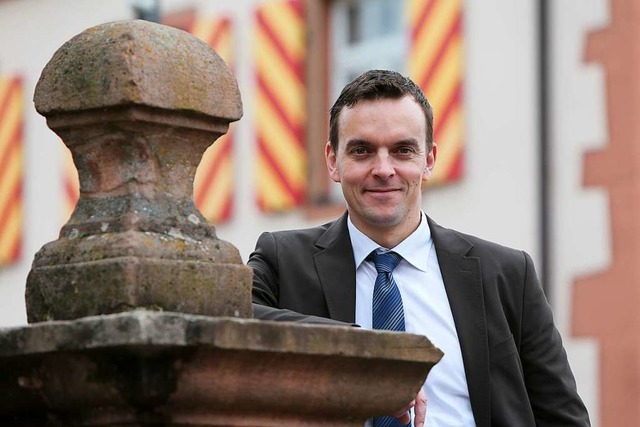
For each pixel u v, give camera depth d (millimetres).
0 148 20125
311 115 17703
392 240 6141
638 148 15289
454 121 16297
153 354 4328
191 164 4824
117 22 4773
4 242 20062
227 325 4375
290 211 17734
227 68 4832
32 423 4590
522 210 15883
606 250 15414
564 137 15688
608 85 15461
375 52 17266
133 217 4688
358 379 4680
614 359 15305
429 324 6062
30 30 20031
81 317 4613
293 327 4504
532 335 6168
